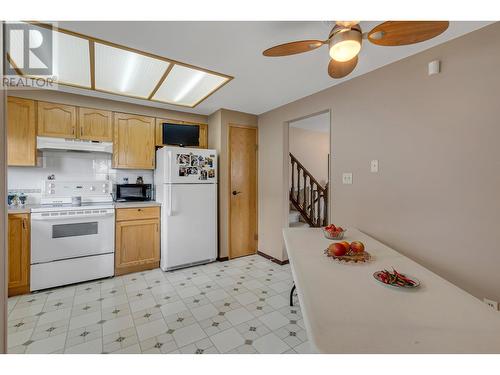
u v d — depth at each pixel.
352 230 2.22
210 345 1.73
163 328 1.92
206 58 2.04
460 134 1.71
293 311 2.18
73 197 2.99
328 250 1.48
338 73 1.73
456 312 0.86
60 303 2.27
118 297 2.40
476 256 1.64
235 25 1.61
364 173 2.33
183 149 3.17
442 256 1.81
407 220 2.01
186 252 3.18
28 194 2.87
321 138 5.45
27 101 2.62
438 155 1.83
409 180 2.00
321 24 1.59
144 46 1.86
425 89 1.90
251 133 3.77
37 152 2.70
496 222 1.56
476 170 1.64
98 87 2.68
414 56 1.96
